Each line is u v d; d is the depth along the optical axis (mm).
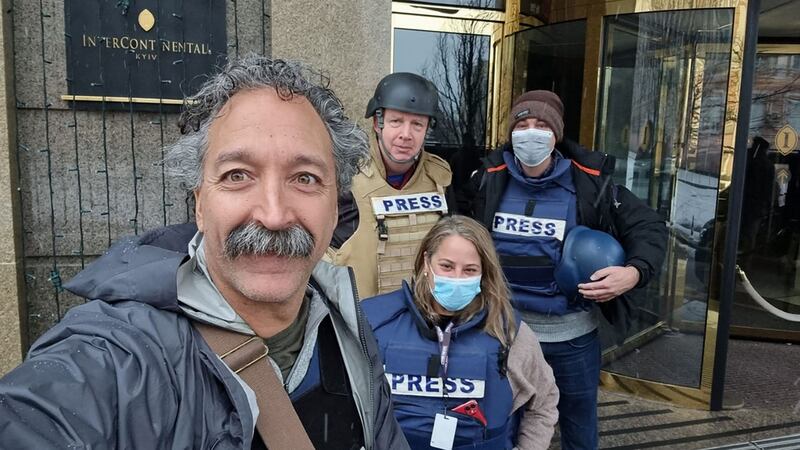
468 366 1849
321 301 1039
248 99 871
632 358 4059
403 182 2543
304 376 993
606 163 2527
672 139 3873
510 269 2453
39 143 2754
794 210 5742
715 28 3619
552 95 2516
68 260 2836
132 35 2750
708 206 3740
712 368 3730
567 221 2473
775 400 3949
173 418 741
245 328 890
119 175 2842
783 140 5605
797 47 5375
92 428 660
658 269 2385
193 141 919
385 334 1915
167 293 823
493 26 4539
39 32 2699
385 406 1102
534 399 1996
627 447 3264
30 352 766
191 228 1274
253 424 795
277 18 2854
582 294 2359
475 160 4633
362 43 2973
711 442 3338
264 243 826
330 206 914
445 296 1863
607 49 4051
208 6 2826
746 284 5270
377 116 2453
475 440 1845
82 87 2732
